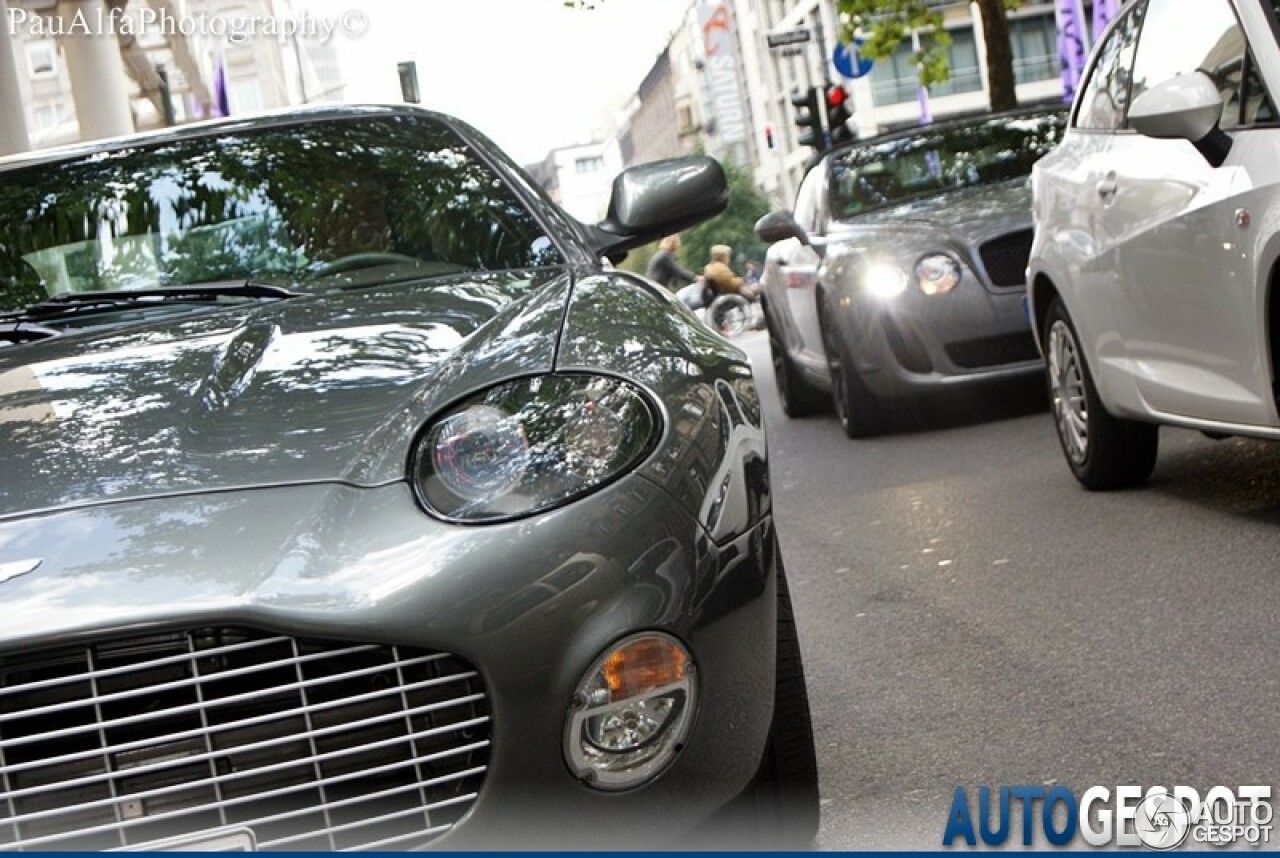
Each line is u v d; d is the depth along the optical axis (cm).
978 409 978
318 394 291
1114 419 624
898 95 6347
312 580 252
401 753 254
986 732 388
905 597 538
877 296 920
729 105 7988
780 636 311
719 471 280
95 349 329
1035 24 6372
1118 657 430
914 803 350
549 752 256
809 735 312
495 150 427
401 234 396
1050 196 641
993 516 645
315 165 415
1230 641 428
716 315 2047
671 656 264
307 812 249
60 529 262
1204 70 523
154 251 398
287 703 252
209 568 253
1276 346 481
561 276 359
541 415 276
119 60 3133
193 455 276
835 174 1075
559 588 256
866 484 789
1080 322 611
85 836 246
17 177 423
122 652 250
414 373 296
